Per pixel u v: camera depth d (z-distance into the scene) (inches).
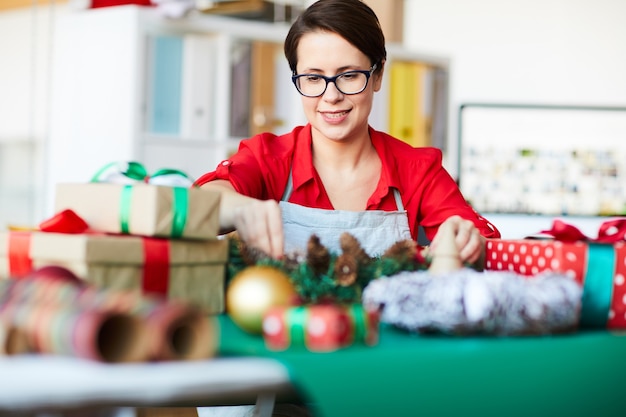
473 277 41.8
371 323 38.2
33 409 29.7
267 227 49.9
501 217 159.5
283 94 169.6
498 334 41.4
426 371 36.6
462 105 159.0
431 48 211.0
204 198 46.7
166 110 155.6
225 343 37.9
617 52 193.2
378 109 181.3
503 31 201.6
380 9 186.2
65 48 158.2
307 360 34.3
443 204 70.2
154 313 33.2
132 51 148.6
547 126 159.3
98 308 32.9
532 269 50.0
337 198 68.5
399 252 49.8
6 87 197.0
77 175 156.4
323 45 64.0
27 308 34.6
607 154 159.5
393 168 69.7
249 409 61.1
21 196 195.8
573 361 40.6
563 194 159.3
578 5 195.0
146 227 45.4
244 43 164.2
